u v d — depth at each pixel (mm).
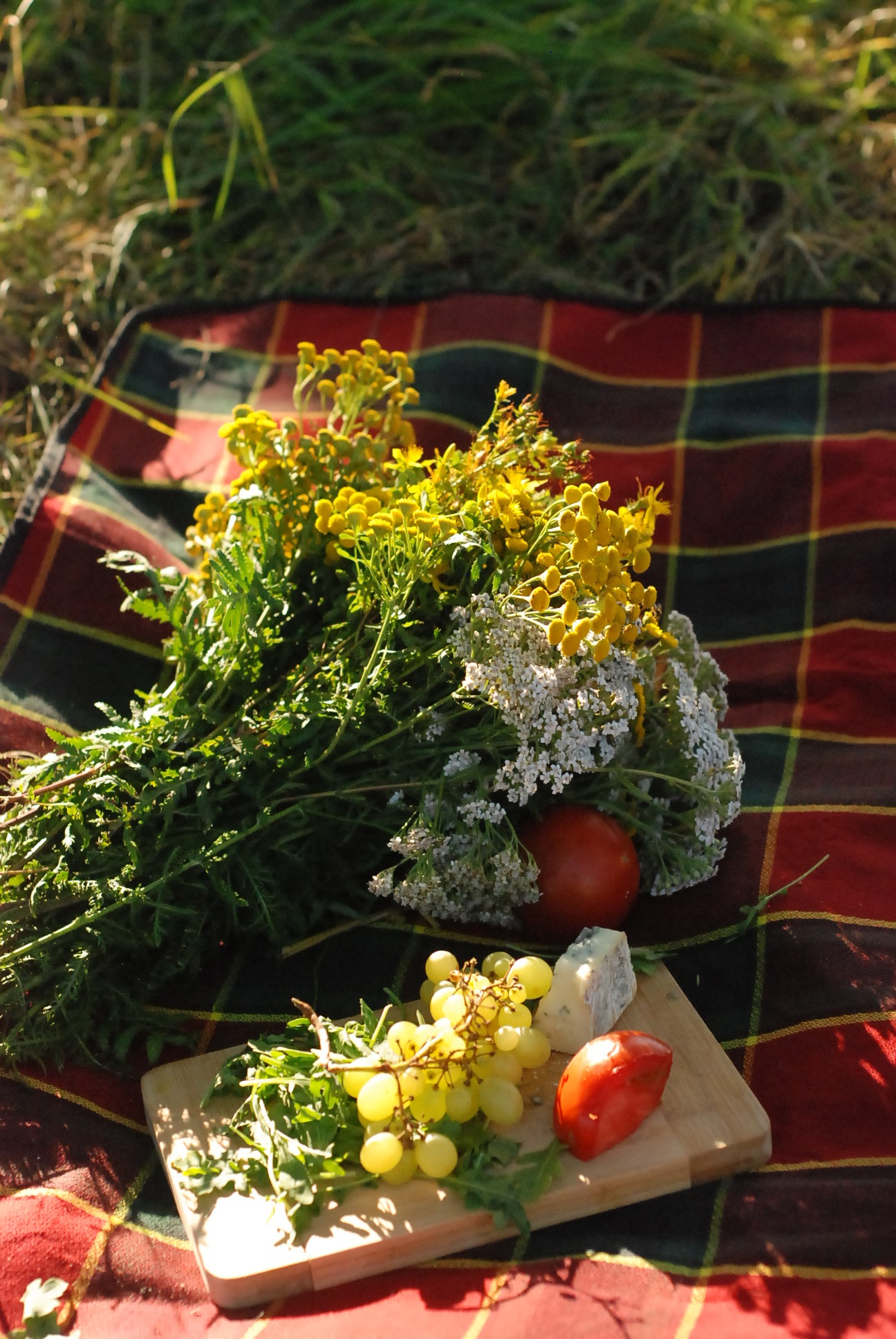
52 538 1740
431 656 1296
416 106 2564
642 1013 1289
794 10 2742
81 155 2521
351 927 1460
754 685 1752
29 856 1291
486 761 1367
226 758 1329
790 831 1528
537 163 2479
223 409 2006
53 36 2691
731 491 1903
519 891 1334
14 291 2297
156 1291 1096
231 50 2654
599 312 2078
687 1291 1051
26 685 1620
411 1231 1083
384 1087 1115
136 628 1713
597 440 1972
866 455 1855
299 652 1468
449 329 2039
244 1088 1225
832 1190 1133
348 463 1472
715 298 2234
